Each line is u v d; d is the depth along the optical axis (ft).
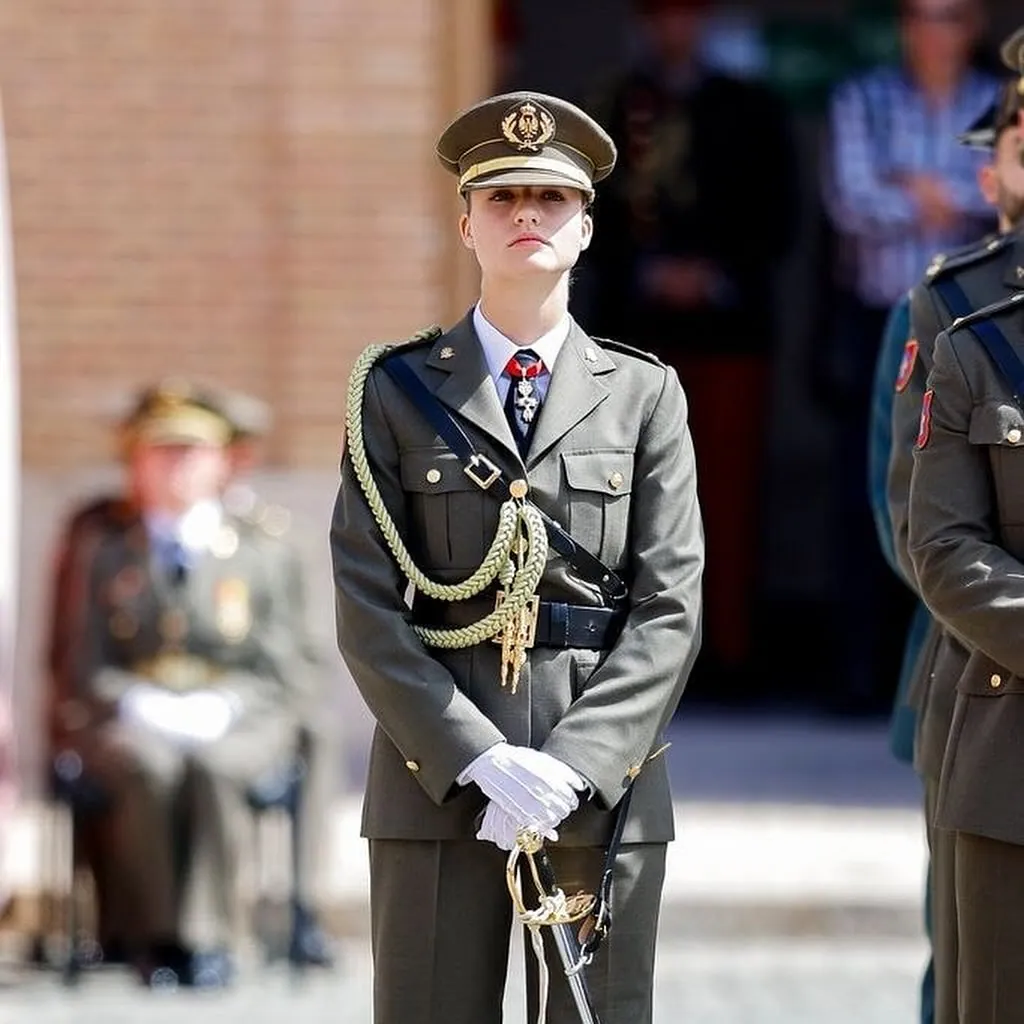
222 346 133.69
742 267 150.82
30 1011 102.01
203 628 112.57
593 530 64.49
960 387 65.00
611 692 63.16
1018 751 63.93
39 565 131.85
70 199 132.98
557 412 64.69
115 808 108.78
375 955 65.05
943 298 73.15
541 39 165.27
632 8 164.76
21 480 132.36
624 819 63.67
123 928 109.40
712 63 157.48
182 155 133.08
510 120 64.13
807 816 126.21
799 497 168.04
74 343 133.08
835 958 110.01
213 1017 100.68
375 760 65.21
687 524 65.05
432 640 64.49
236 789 108.88
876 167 143.02
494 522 64.28
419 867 64.08
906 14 144.36
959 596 63.67
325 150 133.39
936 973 71.51
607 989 63.77
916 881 114.11
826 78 161.68
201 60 132.87
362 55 133.18
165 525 113.70
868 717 150.10
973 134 78.69
